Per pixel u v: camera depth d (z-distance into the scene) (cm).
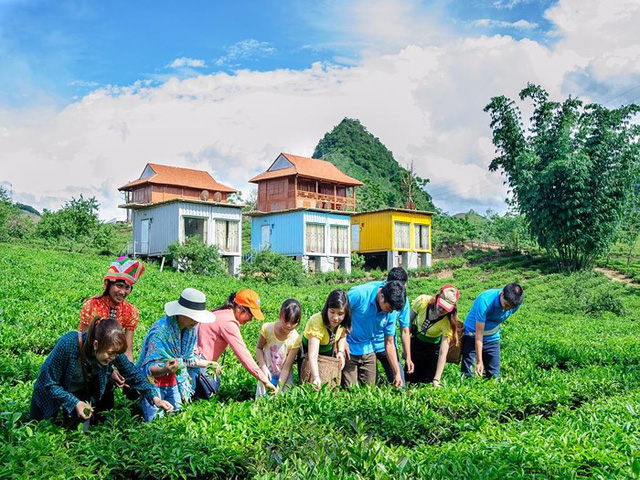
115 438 471
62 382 502
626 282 3903
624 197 3981
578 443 504
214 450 466
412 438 566
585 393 812
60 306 1375
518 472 440
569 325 1928
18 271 2006
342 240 4050
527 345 1275
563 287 3247
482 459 468
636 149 3897
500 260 4506
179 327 606
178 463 445
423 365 864
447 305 795
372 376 777
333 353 718
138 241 3581
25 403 568
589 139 4016
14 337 995
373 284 778
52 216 3831
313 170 4219
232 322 650
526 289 3362
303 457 439
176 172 4419
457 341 860
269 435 513
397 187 9119
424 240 4481
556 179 4031
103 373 521
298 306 666
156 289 2030
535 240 4578
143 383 550
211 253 3114
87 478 409
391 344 775
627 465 461
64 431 473
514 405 701
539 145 4300
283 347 707
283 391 657
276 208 4184
